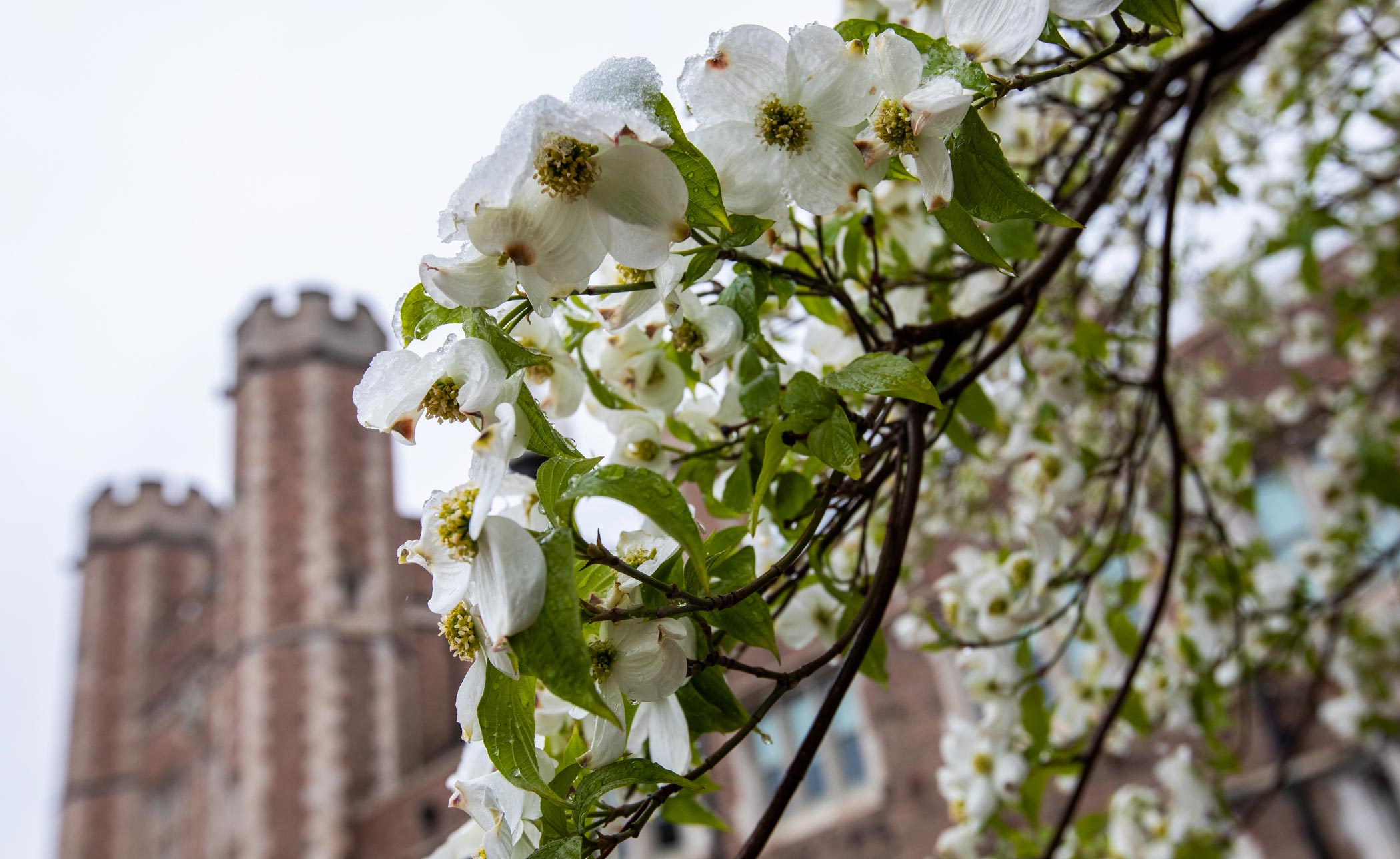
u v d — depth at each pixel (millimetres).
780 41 585
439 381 552
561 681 503
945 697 4059
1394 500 1874
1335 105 1653
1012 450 1079
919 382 605
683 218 546
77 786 10477
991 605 950
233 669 7734
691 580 594
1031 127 1143
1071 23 693
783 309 823
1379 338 2416
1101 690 1311
